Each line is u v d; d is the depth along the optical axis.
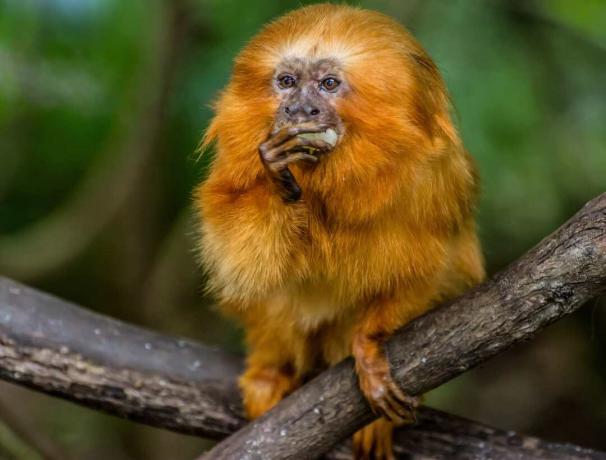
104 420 11.91
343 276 6.57
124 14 10.34
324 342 7.19
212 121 6.70
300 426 6.26
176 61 10.09
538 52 10.52
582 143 10.66
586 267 5.52
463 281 7.10
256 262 6.30
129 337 7.27
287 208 6.21
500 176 10.18
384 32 6.46
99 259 11.22
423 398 6.97
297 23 6.54
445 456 6.75
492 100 10.08
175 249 10.93
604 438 12.21
